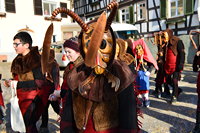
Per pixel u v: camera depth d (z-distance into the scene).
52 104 3.19
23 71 2.43
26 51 2.51
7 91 5.91
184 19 12.54
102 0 19.61
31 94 2.42
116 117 1.32
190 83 6.73
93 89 1.27
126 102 1.29
